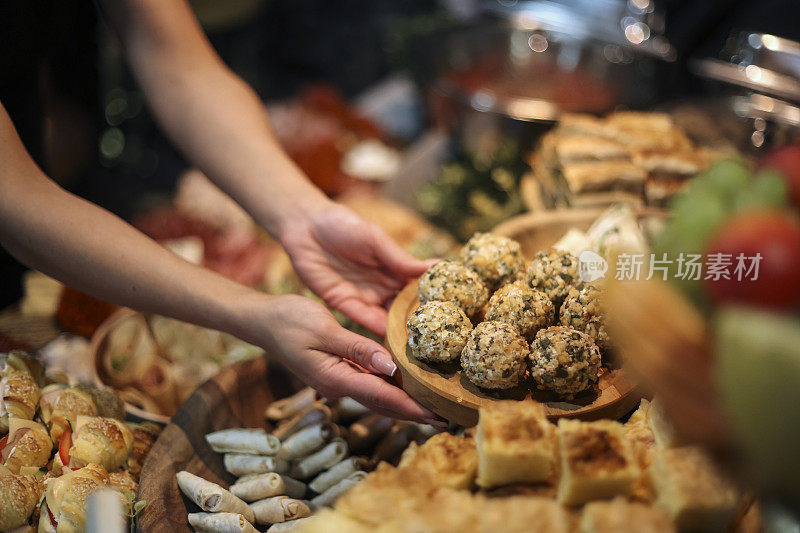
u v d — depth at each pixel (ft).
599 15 7.68
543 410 3.13
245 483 3.49
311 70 14.94
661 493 2.48
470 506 2.45
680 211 2.11
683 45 6.86
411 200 8.04
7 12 4.34
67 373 4.21
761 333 1.73
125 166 11.88
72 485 3.01
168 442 3.51
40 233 3.48
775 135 5.35
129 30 4.73
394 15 14.43
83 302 5.36
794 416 1.73
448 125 7.56
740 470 2.10
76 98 6.51
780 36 6.01
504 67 8.20
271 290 6.21
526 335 3.49
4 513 2.87
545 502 2.46
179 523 3.21
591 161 5.37
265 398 4.08
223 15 9.96
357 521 2.45
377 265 4.50
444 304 3.49
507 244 3.99
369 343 3.48
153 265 3.63
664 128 5.80
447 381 3.31
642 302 1.96
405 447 3.71
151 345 5.16
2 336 5.09
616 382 3.28
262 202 4.64
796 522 2.19
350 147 8.87
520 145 6.85
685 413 2.00
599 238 3.93
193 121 4.70
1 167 3.46
